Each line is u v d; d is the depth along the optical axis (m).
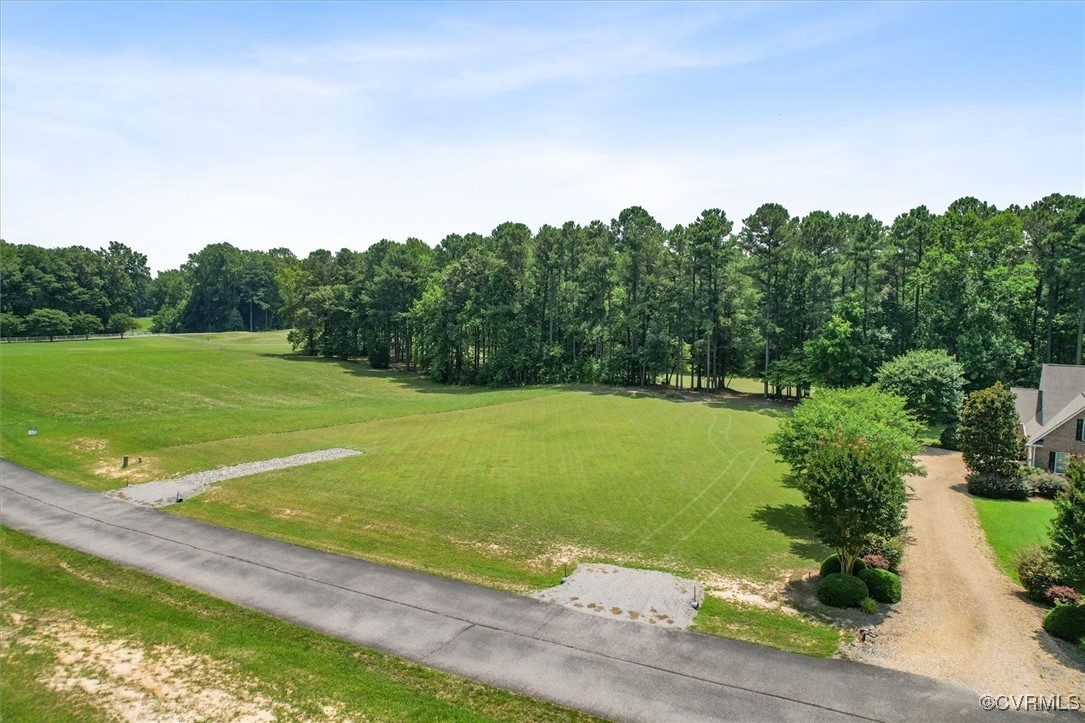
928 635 17.39
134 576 20.12
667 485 32.16
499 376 77.81
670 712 13.66
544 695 14.22
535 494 30.14
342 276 101.31
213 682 14.51
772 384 74.81
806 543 24.67
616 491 30.92
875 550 22.45
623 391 70.56
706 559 22.83
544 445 41.34
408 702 13.88
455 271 79.56
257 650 15.86
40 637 16.41
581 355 82.00
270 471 33.59
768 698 14.18
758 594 19.98
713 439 44.47
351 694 14.13
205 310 157.50
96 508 27.02
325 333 100.69
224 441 40.94
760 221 68.19
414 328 91.06
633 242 74.00
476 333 81.75
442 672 15.05
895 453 22.42
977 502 32.25
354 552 22.64
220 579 20.05
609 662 15.62
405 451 39.09
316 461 36.09
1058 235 58.31
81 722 13.06
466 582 20.30
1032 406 42.34
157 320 155.50
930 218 69.00
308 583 19.88
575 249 79.69
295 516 26.42
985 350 56.91
